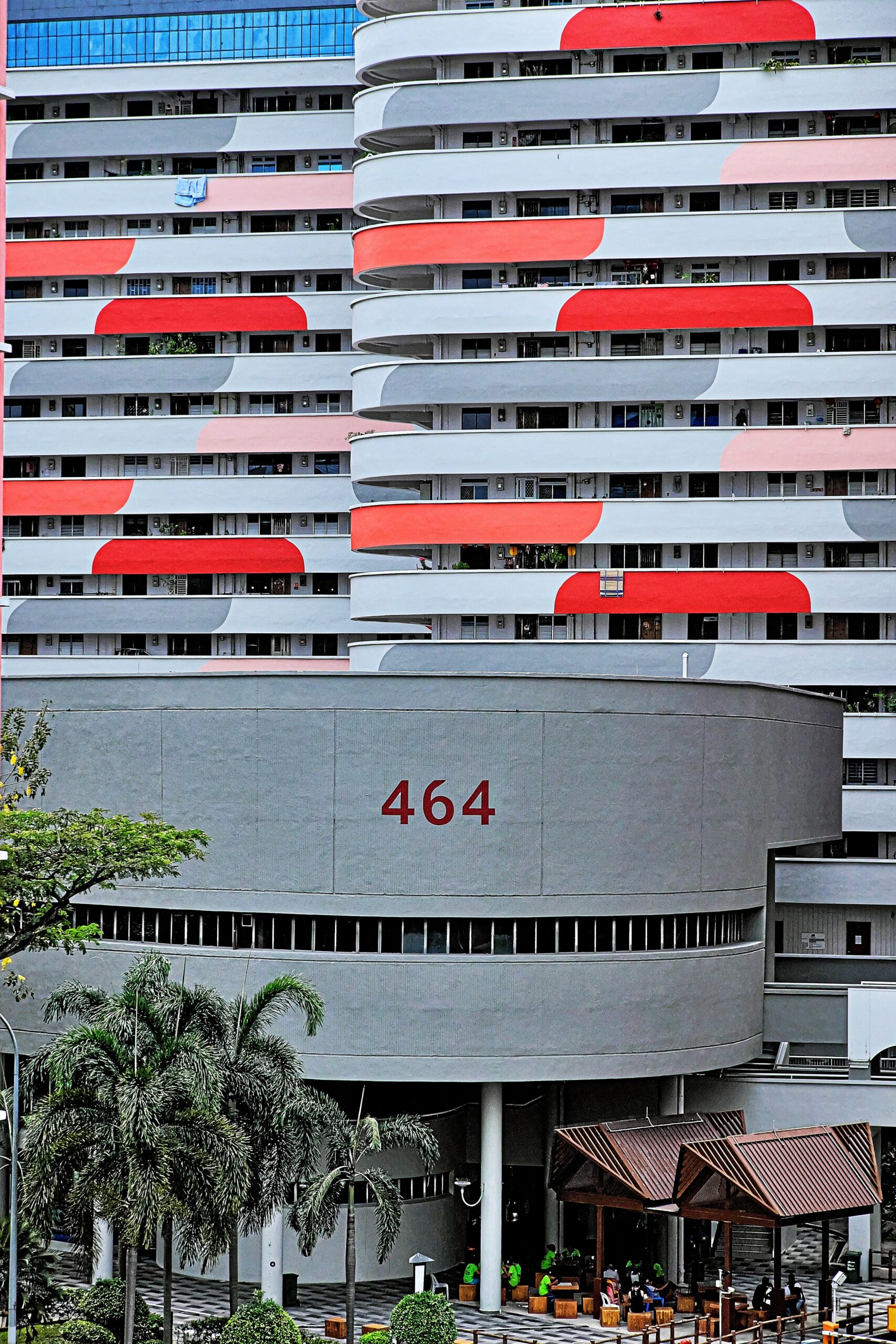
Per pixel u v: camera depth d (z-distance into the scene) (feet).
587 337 476.95
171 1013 260.01
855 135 462.19
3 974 349.61
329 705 323.57
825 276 467.52
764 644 456.04
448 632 476.95
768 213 459.32
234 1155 243.81
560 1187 323.98
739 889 354.74
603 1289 318.86
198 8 539.70
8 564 529.04
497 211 479.00
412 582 467.93
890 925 466.29
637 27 465.47
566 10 468.75
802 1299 314.96
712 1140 307.37
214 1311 310.45
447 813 321.93
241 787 327.06
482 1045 320.70
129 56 542.98
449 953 322.75
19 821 295.89
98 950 338.13
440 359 479.41
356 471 478.18
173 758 331.57
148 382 524.93
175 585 534.37
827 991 369.50
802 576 458.09
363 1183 326.85
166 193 526.16
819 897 459.73
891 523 455.22
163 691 332.80
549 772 325.01
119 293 537.24
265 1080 262.88
